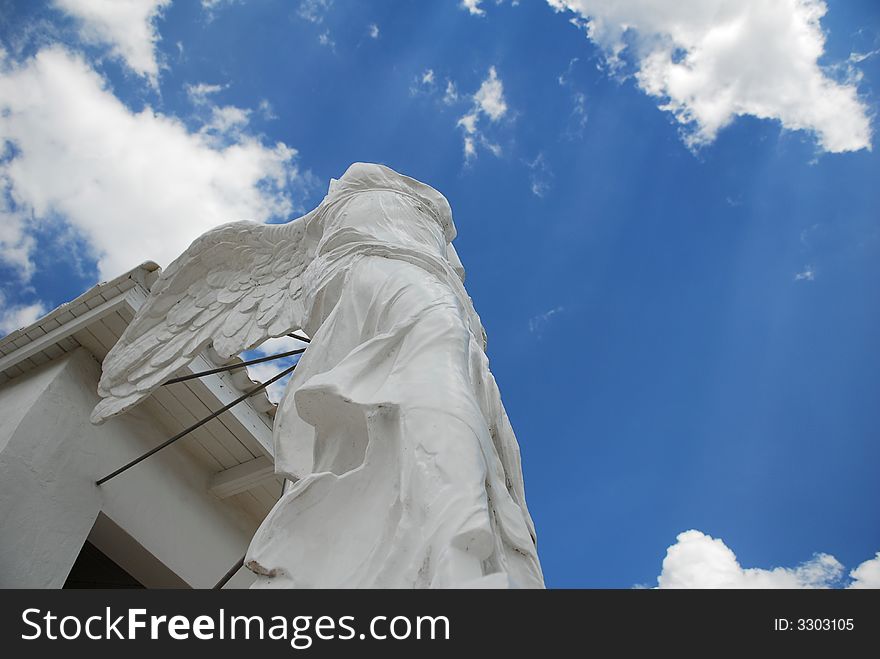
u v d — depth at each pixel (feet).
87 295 25.07
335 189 16.88
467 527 7.50
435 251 14.16
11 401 24.58
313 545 8.80
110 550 25.12
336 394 9.86
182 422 27.04
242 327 17.84
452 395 9.32
